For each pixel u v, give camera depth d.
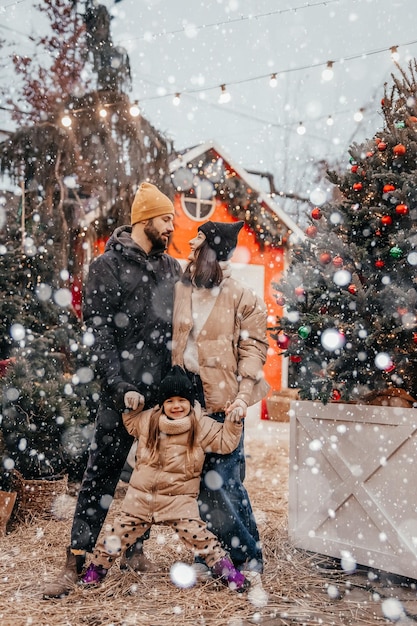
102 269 3.25
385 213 3.55
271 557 3.56
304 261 4.00
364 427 3.48
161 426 3.07
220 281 3.32
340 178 3.88
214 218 10.85
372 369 3.54
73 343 5.88
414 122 3.78
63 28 8.62
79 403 4.98
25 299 6.00
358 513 3.48
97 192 8.18
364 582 3.24
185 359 3.28
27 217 7.30
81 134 7.46
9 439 4.39
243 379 3.24
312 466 3.72
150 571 3.27
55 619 2.69
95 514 3.15
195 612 2.77
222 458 3.21
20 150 7.49
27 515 4.28
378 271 3.57
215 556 3.01
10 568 3.36
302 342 3.80
